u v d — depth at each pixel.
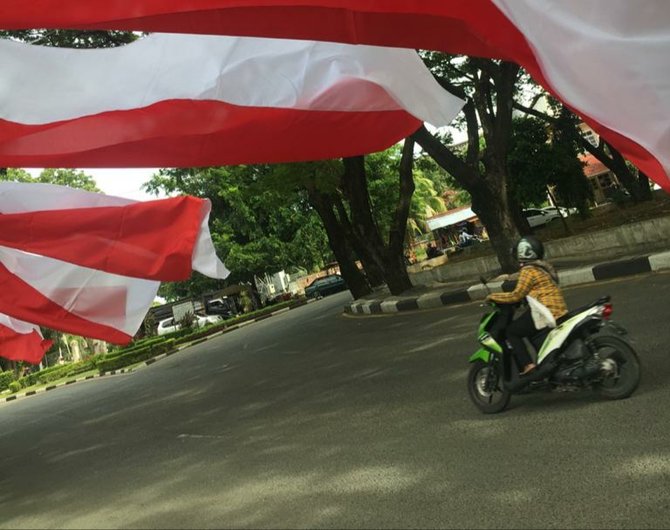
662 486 3.58
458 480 4.32
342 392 7.96
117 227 6.53
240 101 4.96
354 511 4.21
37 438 10.98
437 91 4.58
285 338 16.75
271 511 4.57
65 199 6.96
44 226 6.43
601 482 3.79
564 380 5.22
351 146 5.55
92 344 38.94
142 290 7.20
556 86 2.50
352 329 14.44
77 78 4.88
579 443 4.45
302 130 5.14
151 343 30.27
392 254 17.66
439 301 14.27
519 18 2.51
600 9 2.35
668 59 2.29
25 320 7.10
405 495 4.28
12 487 7.48
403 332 11.59
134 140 5.17
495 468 4.38
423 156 30.91
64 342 43.59
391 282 17.70
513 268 13.84
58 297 7.06
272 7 3.20
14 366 35.47
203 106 4.98
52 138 5.12
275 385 9.91
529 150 18.72
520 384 5.42
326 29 3.27
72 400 16.55
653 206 19.50
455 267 18.59
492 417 5.52
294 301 37.09
